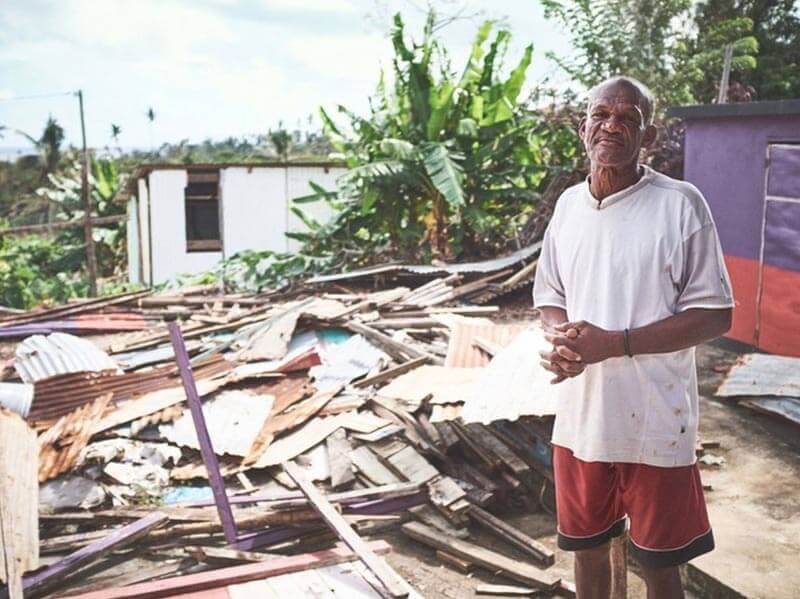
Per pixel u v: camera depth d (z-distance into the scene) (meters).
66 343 7.46
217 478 4.66
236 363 7.18
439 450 5.30
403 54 12.86
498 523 4.56
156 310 9.94
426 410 5.80
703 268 2.35
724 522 4.39
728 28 15.16
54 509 4.80
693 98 14.57
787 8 16.78
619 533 2.75
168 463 5.43
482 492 4.86
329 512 4.22
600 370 2.48
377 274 10.74
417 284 10.91
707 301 2.35
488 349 6.38
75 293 19.44
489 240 13.23
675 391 2.44
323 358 7.32
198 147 31.34
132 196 22.66
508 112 13.28
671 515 2.50
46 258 25.16
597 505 2.63
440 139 13.14
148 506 4.81
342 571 3.73
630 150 2.38
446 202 13.08
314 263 12.83
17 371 7.04
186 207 22.84
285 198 19.95
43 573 3.94
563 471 2.67
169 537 4.43
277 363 7.13
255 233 19.92
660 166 11.85
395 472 5.08
